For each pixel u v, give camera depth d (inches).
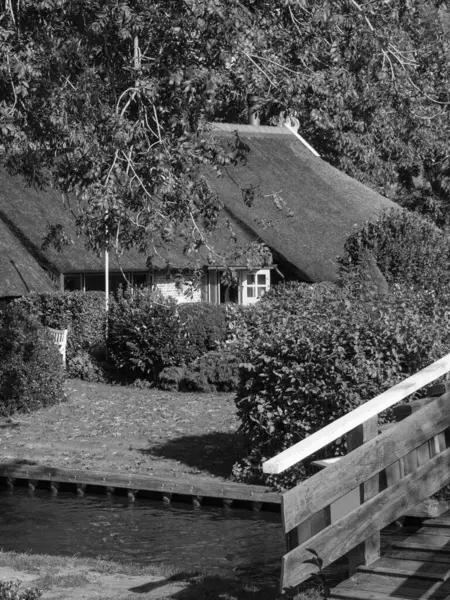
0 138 502.6
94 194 449.7
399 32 565.0
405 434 284.8
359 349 534.9
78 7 485.7
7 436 780.0
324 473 265.0
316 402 545.6
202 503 575.2
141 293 1110.4
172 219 474.3
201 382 1011.9
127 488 601.6
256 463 584.7
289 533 276.1
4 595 311.1
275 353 562.3
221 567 432.8
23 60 478.0
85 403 940.6
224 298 1370.6
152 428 794.2
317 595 321.7
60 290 1224.2
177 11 473.7
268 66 502.6
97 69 520.1
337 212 1576.0
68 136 474.3
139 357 1075.3
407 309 560.1
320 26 517.0
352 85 546.0
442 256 1220.5
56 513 564.1
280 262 1392.7
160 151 466.3
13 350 885.2
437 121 619.5
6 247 1230.3
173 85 483.5
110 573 395.5
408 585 268.7
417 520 340.8
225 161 489.1
